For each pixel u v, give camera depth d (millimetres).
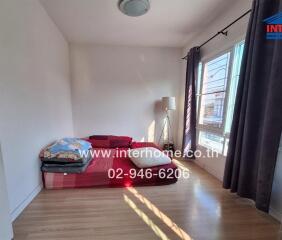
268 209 1674
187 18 2623
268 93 1596
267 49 1685
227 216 1742
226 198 2074
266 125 1602
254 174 1850
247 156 1853
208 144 3002
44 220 1641
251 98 1765
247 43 1854
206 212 1802
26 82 1916
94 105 3857
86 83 3777
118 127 3984
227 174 2119
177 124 4113
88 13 2465
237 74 2322
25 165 1871
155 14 2494
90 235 1464
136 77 3895
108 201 1982
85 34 3195
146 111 4008
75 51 3658
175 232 1520
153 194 2154
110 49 3754
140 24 2805
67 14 2494
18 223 1597
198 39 3211
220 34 2541
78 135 3896
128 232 1508
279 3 1570
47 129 2482
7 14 1604
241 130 1917
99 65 3766
